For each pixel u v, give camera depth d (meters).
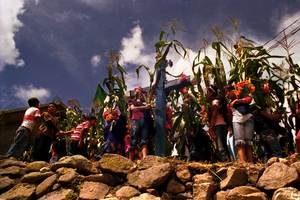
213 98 6.59
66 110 9.45
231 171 5.15
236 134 5.96
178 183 5.29
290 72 7.05
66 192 5.51
